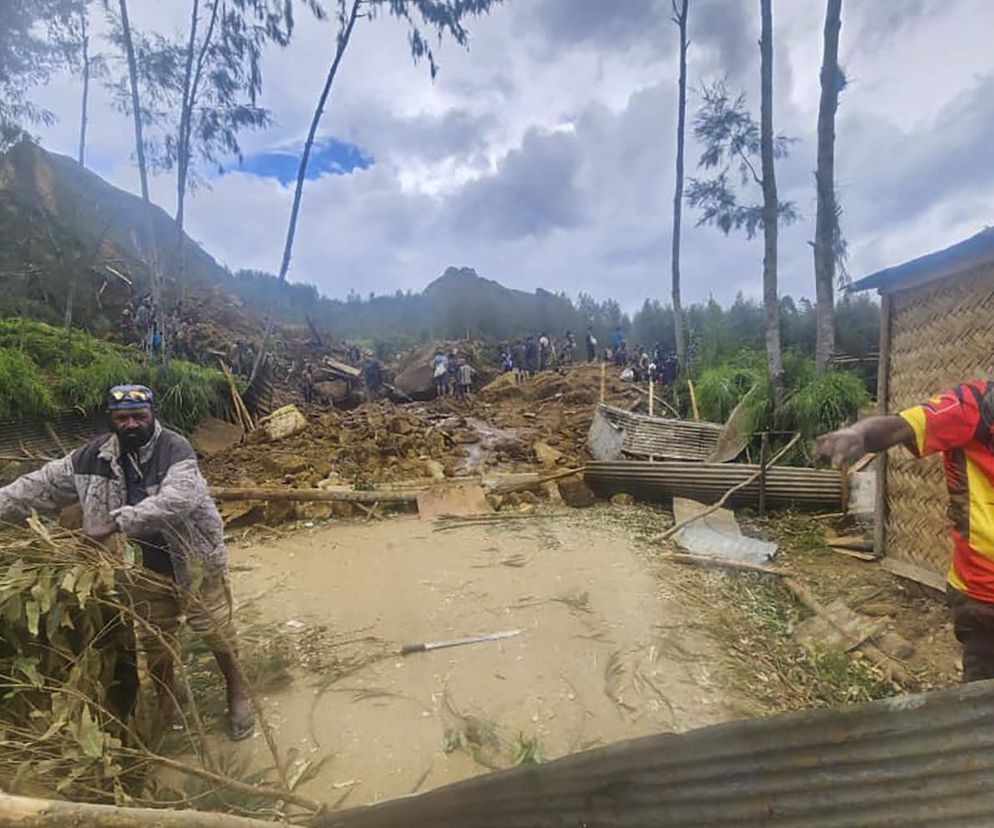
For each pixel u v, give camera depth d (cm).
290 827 156
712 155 1255
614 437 903
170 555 252
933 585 414
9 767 157
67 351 1189
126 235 2908
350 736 281
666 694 313
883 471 482
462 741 274
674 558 512
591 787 132
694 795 123
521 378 2455
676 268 1596
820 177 973
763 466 647
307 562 533
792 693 320
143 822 121
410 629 393
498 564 509
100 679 199
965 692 103
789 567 493
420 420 1288
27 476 249
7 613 178
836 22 954
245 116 1555
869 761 110
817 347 976
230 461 936
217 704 303
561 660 348
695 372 1336
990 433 186
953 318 413
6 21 1340
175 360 1302
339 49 1578
